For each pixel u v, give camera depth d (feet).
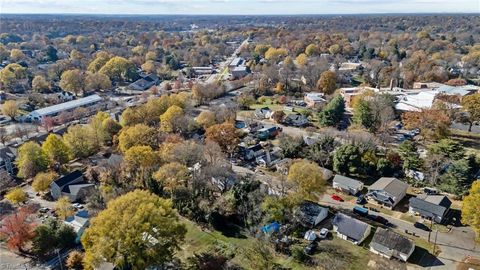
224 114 348.38
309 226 197.67
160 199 168.76
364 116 322.34
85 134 289.94
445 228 196.44
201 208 202.39
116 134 306.14
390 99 352.69
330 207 217.77
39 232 179.22
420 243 184.14
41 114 389.60
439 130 299.79
